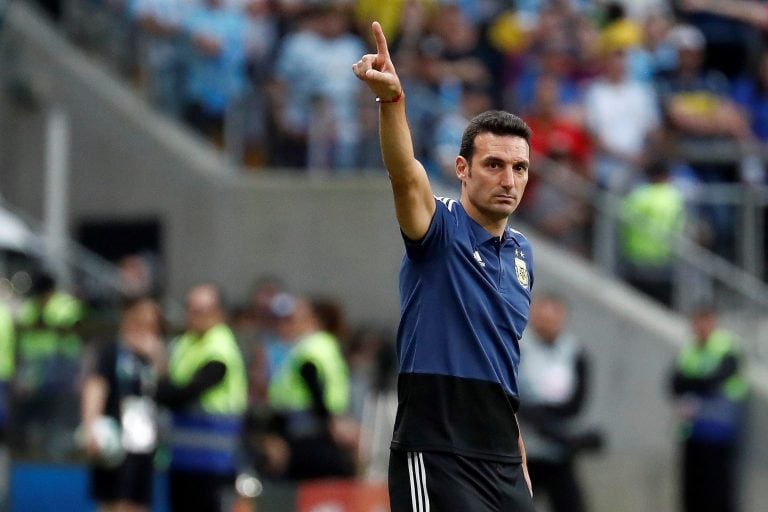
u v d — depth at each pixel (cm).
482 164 2388
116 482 4319
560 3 6512
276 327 4962
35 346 4722
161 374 4428
